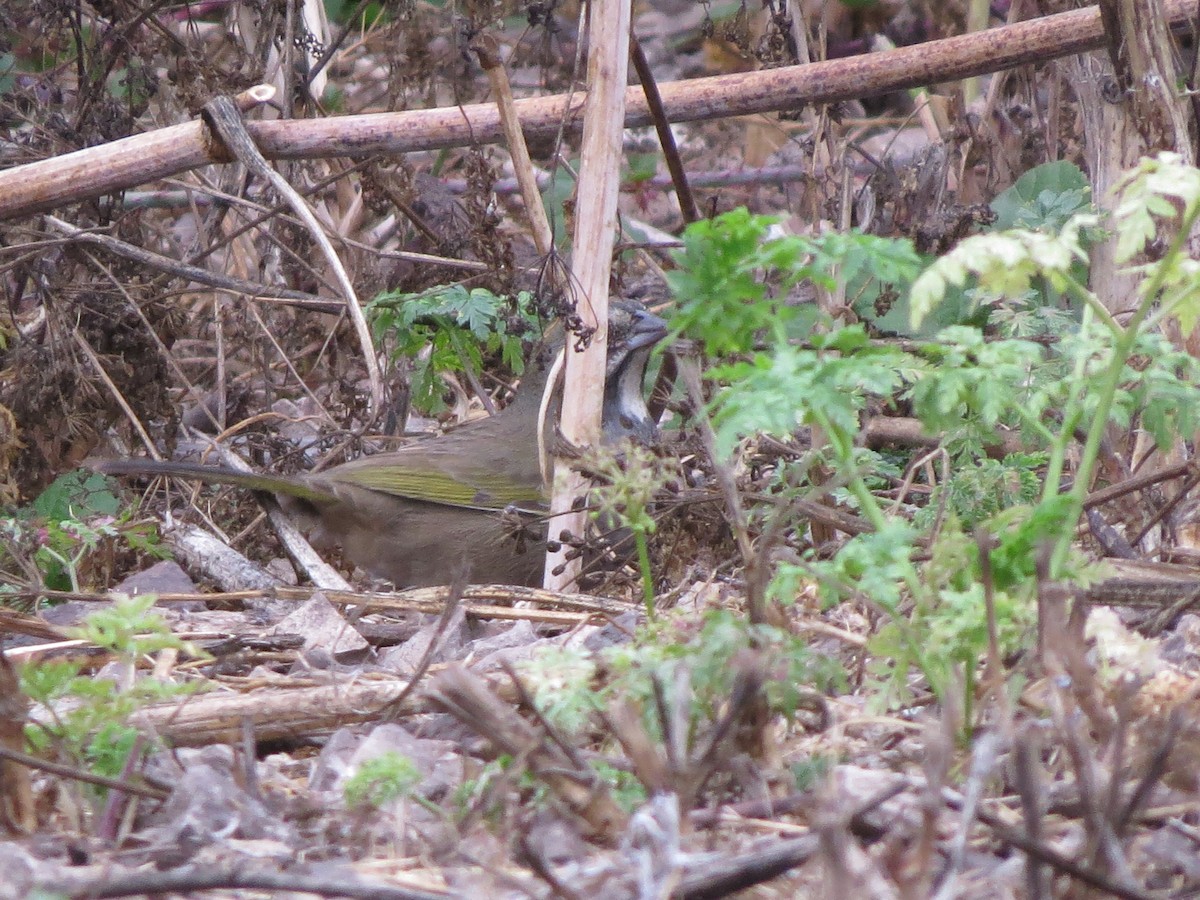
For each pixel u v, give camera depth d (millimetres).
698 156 17938
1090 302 6137
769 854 4922
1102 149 10719
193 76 12531
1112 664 6137
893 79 10641
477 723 5766
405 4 13438
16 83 13305
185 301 16016
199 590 11711
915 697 7102
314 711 7266
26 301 14930
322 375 14734
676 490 10320
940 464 10906
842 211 12641
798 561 6711
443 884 5270
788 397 5879
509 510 11648
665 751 5914
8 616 8883
